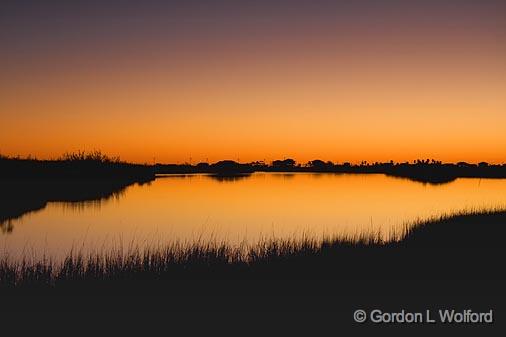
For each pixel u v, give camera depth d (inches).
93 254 629.9
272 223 1147.3
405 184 3206.2
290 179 3710.6
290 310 424.2
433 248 676.7
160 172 4867.1
